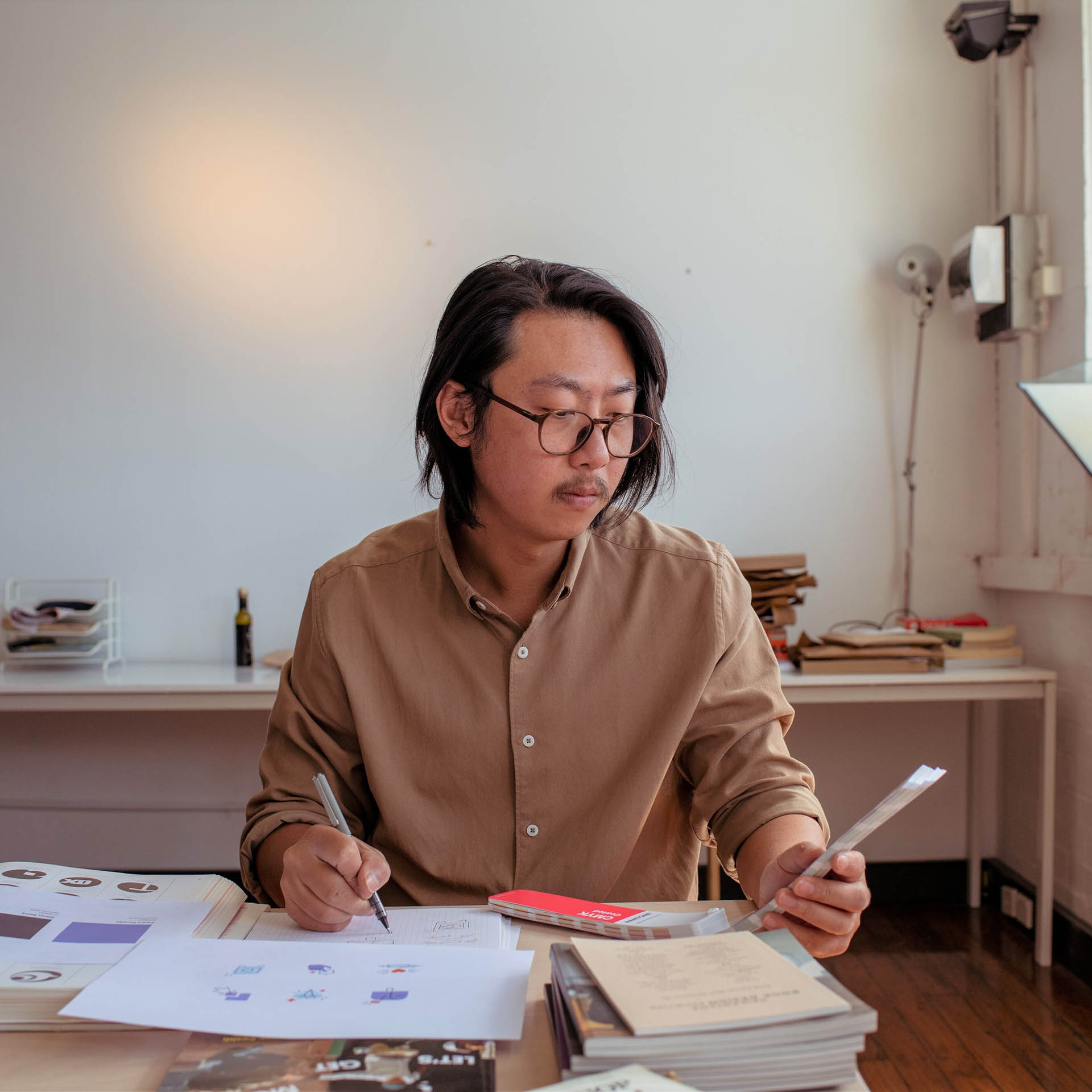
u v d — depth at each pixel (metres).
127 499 2.96
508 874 1.10
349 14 2.97
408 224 2.98
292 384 2.97
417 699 1.12
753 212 2.99
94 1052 0.68
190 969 0.76
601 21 2.98
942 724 2.97
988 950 2.54
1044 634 2.71
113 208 2.95
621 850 1.10
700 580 1.16
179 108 2.96
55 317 2.95
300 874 0.89
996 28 2.68
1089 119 2.53
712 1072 0.59
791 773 1.11
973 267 2.73
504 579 1.12
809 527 2.99
